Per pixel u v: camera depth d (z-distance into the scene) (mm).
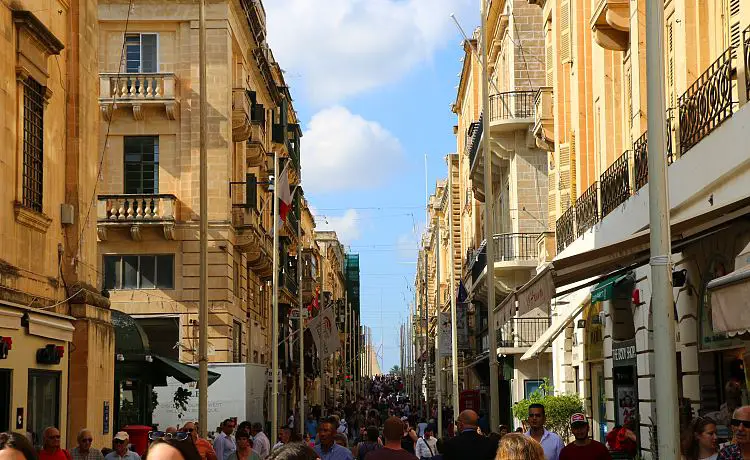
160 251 37656
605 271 14914
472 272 49625
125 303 37344
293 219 62406
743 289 9617
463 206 69375
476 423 12242
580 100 27594
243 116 39844
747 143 13180
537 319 37531
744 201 11984
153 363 25672
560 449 13078
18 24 17891
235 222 40250
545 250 31031
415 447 26156
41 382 18656
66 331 19594
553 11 31219
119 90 37156
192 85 37906
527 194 38844
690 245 15188
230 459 15234
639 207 19266
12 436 5195
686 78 17484
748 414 7992
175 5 37906
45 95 19297
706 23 17219
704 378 16781
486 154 23734
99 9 37781
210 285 37906
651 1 9727
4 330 16719
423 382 103500
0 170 17109
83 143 21078
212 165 38250
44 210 19328
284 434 22016
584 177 27266
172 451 4484
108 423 21719
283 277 56281
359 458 18875
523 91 38594
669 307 9469
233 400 32094
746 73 13516
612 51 24406
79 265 20672
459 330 52188
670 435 9281
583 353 27469
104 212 36719
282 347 56812
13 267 17469
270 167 50938
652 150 9656
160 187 37750
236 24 40812
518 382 37562
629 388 22375
